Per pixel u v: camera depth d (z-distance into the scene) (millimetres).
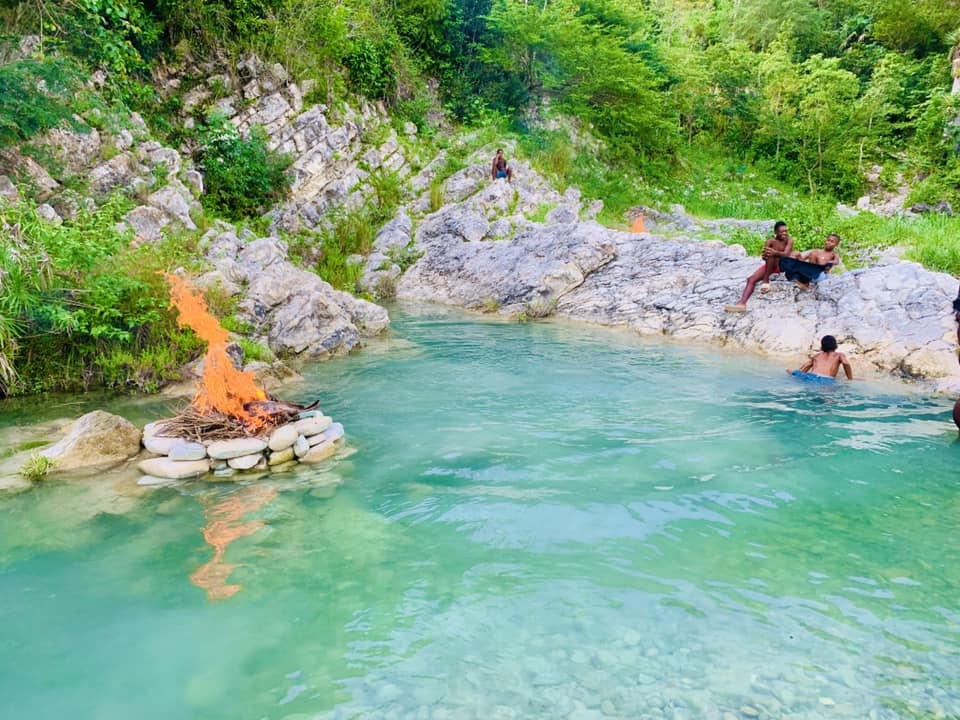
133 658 2814
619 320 11562
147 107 14375
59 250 6934
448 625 3039
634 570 3523
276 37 17109
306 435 5418
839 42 31859
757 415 6395
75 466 4910
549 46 23094
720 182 24312
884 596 3246
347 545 3832
